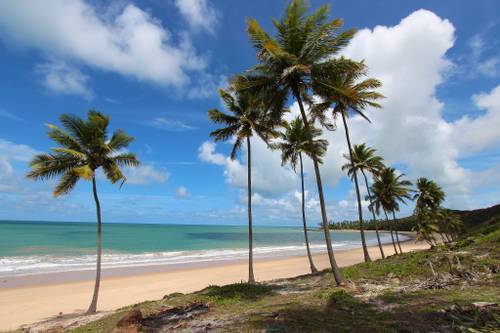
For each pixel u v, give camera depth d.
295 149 25.61
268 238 107.31
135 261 38.94
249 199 20.80
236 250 56.56
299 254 49.94
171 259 41.56
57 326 12.93
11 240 63.16
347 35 14.20
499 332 6.52
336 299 11.14
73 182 17.78
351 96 14.60
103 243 64.81
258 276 29.48
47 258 38.78
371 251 56.28
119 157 18.19
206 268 34.22
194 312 11.22
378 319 8.64
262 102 15.81
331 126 19.05
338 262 39.66
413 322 8.18
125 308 15.35
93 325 11.45
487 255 16.50
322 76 14.93
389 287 13.15
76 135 17.48
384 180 38.88
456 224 61.12
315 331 7.93
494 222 46.56
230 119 20.94
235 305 12.27
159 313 11.44
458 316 8.19
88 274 29.36
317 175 15.19
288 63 14.54
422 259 16.94
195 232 142.38
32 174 16.59
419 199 50.84
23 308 18.58
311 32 14.63
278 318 9.27
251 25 14.12
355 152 31.42
